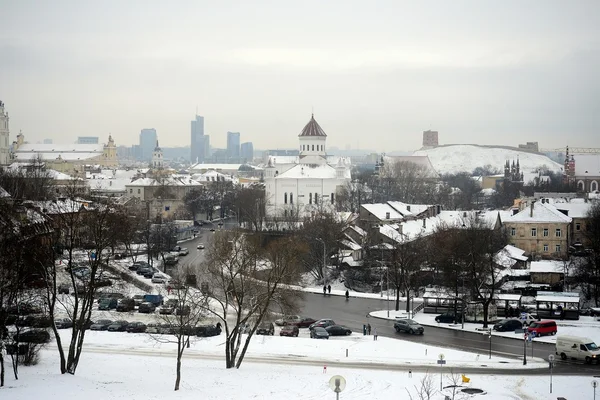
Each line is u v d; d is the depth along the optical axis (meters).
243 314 131.88
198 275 166.50
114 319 131.12
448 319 135.38
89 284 93.44
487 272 142.38
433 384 87.25
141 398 75.75
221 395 79.19
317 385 85.00
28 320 97.25
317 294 171.88
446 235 175.75
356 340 118.56
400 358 105.12
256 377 88.94
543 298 137.62
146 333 119.06
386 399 79.56
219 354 105.94
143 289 160.00
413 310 147.88
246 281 107.38
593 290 160.75
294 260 122.06
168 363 97.44
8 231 88.50
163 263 195.00
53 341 111.31
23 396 71.75
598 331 124.06
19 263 87.06
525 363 101.19
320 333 121.75
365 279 188.00
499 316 141.00
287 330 124.44
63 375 84.06
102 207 159.38
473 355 107.31
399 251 171.25
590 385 88.31
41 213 114.62
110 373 89.25
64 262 148.50
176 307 118.69
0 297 83.81
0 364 82.94
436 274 172.00
